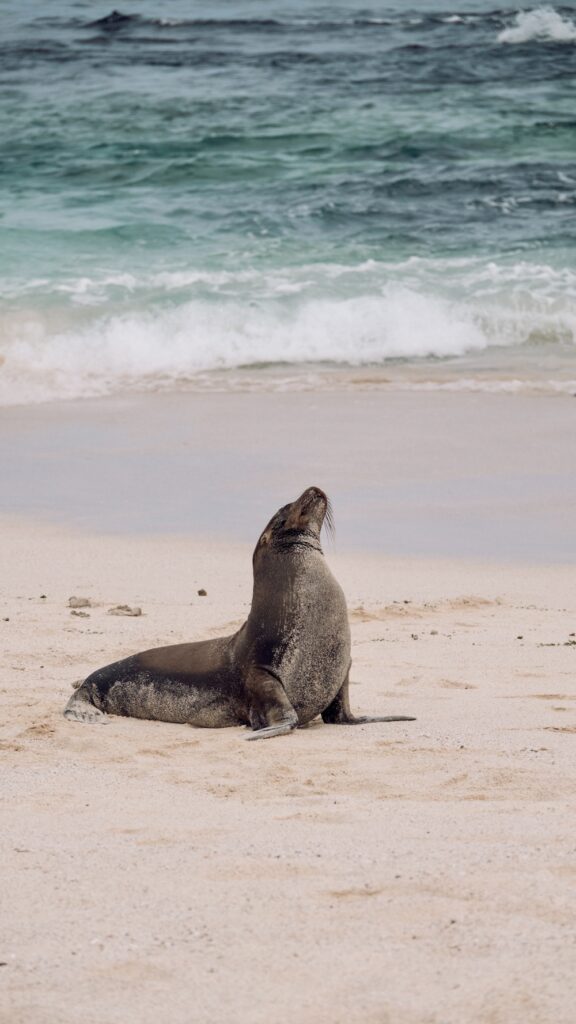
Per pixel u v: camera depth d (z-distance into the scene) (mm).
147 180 62375
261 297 46250
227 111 74000
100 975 7180
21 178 63062
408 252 51750
